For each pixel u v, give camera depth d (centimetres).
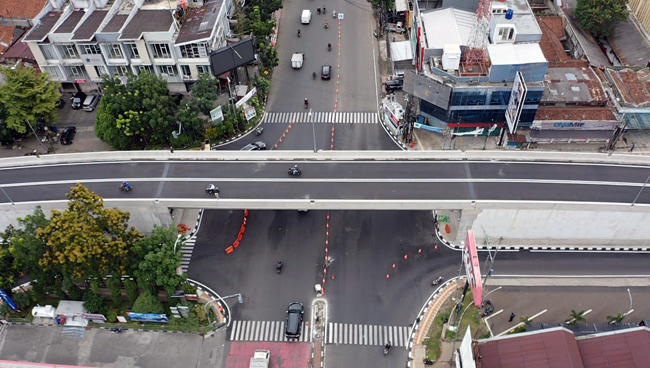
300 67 11544
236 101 10450
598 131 9175
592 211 7462
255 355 6644
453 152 8200
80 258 6456
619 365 5906
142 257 6962
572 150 9381
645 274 7650
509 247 8025
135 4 10344
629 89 9338
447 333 6944
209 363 6825
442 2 10650
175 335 7112
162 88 9181
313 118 10375
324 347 6912
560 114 9138
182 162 8381
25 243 6719
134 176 8156
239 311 7319
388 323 7138
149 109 9088
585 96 9300
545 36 10919
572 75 9681
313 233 8294
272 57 10881
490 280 7588
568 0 11938
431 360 6694
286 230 8350
